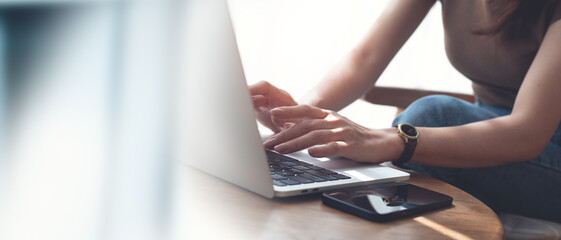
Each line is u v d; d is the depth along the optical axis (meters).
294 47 3.52
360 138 0.73
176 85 0.55
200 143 0.61
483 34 1.00
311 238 0.44
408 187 0.64
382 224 0.50
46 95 0.86
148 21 0.53
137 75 0.55
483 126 0.80
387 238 0.45
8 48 1.68
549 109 0.81
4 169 0.52
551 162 0.99
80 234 0.41
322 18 3.54
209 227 0.45
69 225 0.43
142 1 0.52
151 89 0.55
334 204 0.54
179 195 0.55
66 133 0.60
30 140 0.58
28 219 0.43
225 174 0.60
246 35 3.45
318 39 3.54
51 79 1.00
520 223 0.89
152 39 0.53
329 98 1.13
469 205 0.60
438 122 0.97
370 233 0.47
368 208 0.52
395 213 0.52
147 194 0.52
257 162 0.54
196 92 0.55
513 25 1.02
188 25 0.51
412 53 3.71
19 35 1.76
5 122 0.71
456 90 3.73
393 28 1.18
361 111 3.77
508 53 1.07
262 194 0.56
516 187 0.99
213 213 0.50
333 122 0.74
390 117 3.77
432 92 1.36
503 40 1.05
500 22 0.96
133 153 0.56
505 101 1.21
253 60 3.48
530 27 1.00
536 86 0.83
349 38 3.57
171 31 0.52
